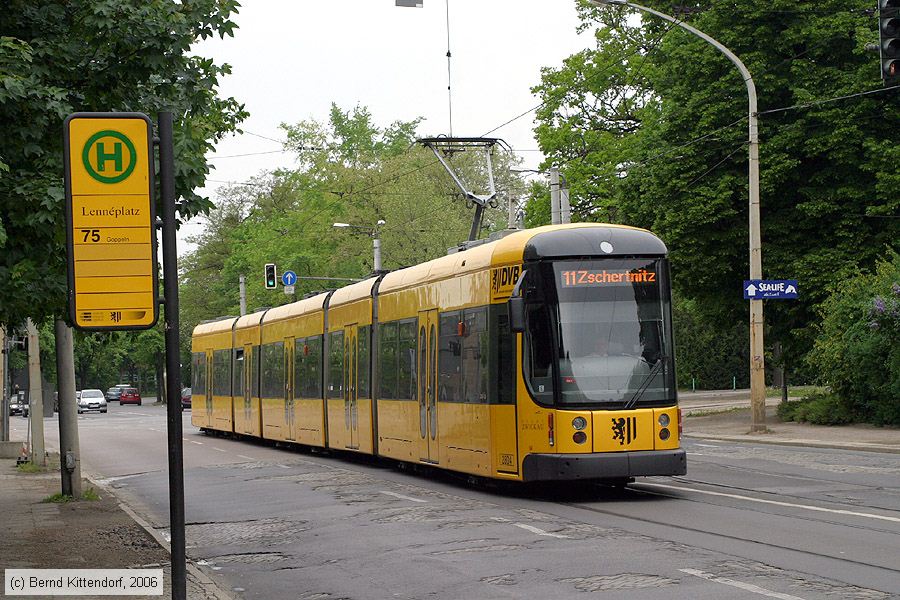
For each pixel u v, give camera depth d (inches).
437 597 401.1
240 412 1537.9
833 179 1382.9
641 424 674.8
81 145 309.4
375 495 759.7
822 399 1353.3
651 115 1675.7
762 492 679.1
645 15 1648.6
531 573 430.9
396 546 525.7
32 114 484.7
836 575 399.9
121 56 519.8
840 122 1332.4
